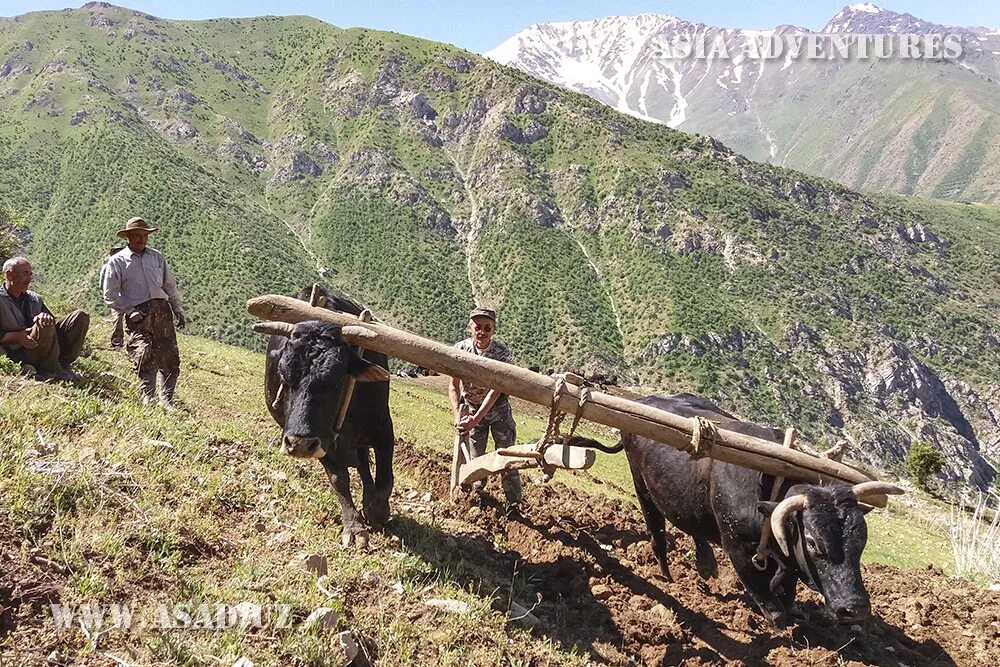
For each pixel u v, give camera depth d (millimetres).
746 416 167125
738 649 6988
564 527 9891
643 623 7090
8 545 5117
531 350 196500
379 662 5246
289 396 6695
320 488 8516
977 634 8172
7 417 7031
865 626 7918
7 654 4297
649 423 6742
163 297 10477
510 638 6121
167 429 8211
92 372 10680
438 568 7086
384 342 6758
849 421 173500
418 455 13227
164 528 5883
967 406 193625
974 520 14953
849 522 6055
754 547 6934
